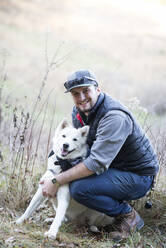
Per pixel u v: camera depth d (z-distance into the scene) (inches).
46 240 139.6
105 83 319.6
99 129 144.6
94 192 148.6
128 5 1339.8
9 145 201.3
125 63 717.3
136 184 152.9
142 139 151.2
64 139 154.3
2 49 245.6
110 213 155.0
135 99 202.4
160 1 1424.7
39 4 1181.7
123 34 967.0
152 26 1096.2
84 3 1291.8
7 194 174.9
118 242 153.0
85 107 149.5
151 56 807.7
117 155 151.6
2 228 145.4
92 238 154.9
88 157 145.5
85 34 913.5
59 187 151.3
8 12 1032.8
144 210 179.9
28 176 187.5
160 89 542.9
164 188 189.8
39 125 229.3
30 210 155.9
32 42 773.9
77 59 308.3
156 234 163.3
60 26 963.3
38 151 213.0
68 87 148.0
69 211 163.5
